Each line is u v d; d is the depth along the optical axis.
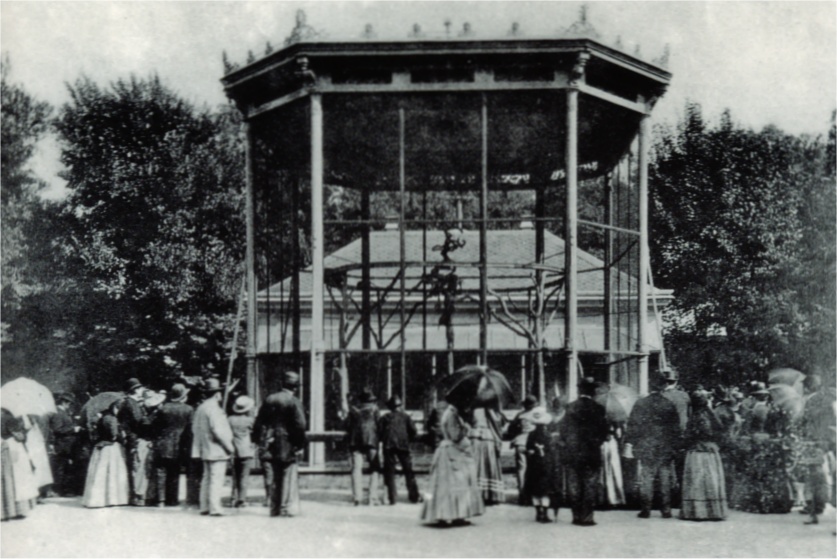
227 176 29.70
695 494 14.72
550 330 25.83
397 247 28.98
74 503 17.00
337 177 22.67
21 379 18.00
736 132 24.67
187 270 28.16
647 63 17.61
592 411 14.19
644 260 18.89
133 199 27.98
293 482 14.70
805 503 15.98
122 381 26.81
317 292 16.64
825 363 23.17
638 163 18.89
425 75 16.72
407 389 18.59
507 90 16.69
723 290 24.66
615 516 15.09
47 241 27.17
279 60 17.08
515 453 15.23
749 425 16.03
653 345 25.08
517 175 23.12
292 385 14.84
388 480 15.00
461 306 26.34
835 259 23.73
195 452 15.12
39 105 26.64
